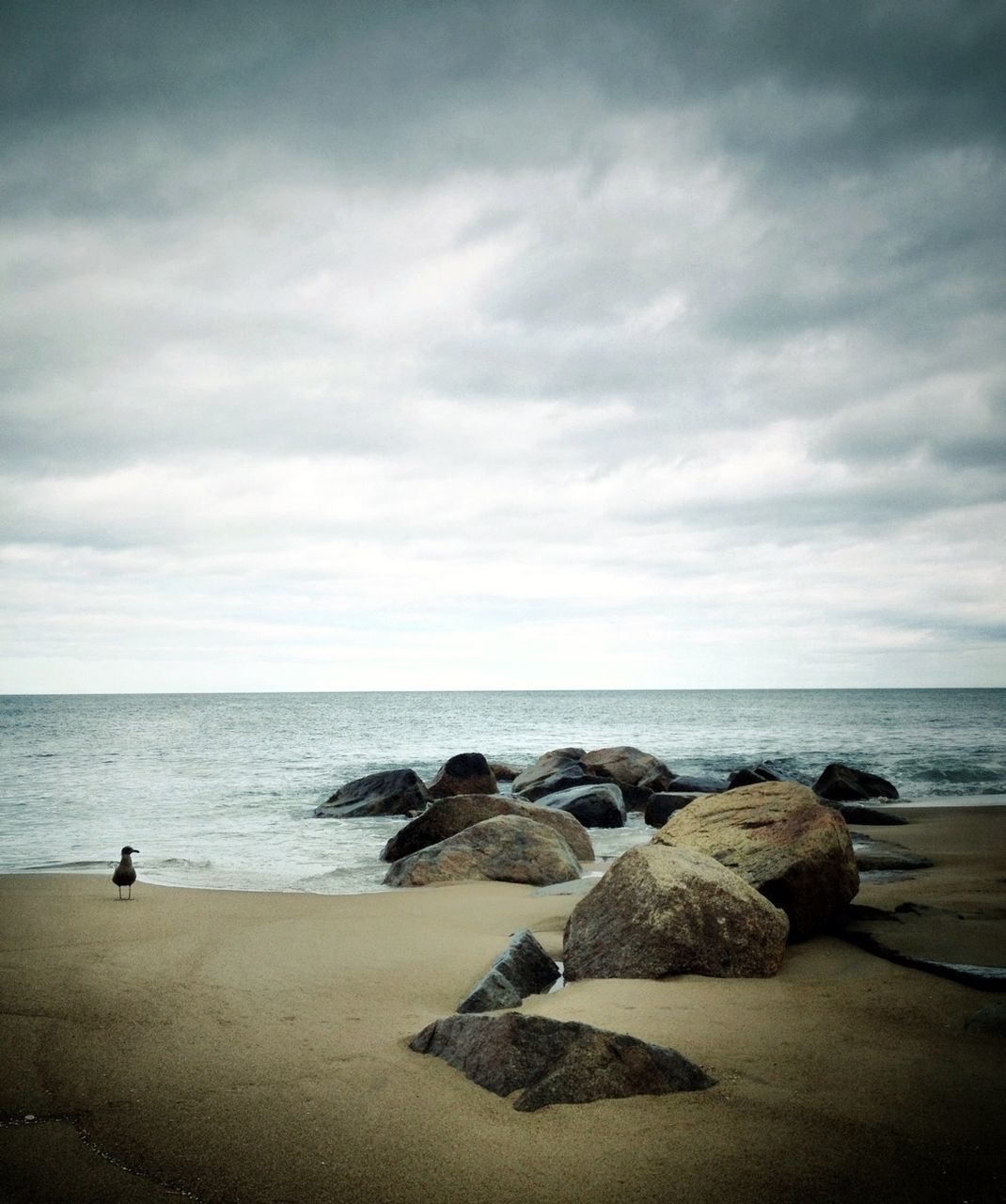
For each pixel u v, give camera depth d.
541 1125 4.11
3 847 16.00
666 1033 5.30
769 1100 4.34
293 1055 5.07
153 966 7.09
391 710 116.19
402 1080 4.68
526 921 9.42
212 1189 3.55
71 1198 3.45
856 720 74.06
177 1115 4.24
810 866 7.96
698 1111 4.22
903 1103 4.29
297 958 7.52
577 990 6.37
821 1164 3.71
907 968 6.82
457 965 7.41
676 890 6.98
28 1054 5.04
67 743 45.78
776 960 6.89
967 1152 3.80
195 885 12.12
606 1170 3.69
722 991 6.25
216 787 25.89
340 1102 4.38
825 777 23.11
